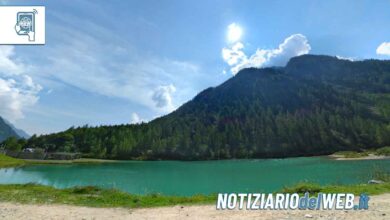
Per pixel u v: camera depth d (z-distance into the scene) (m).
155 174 63.84
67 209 15.66
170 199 18.41
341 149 127.62
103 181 49.78
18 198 18.75
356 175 44.84
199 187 39.12
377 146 124.81
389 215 12.46
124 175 62.16
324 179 42.03
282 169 64.75
